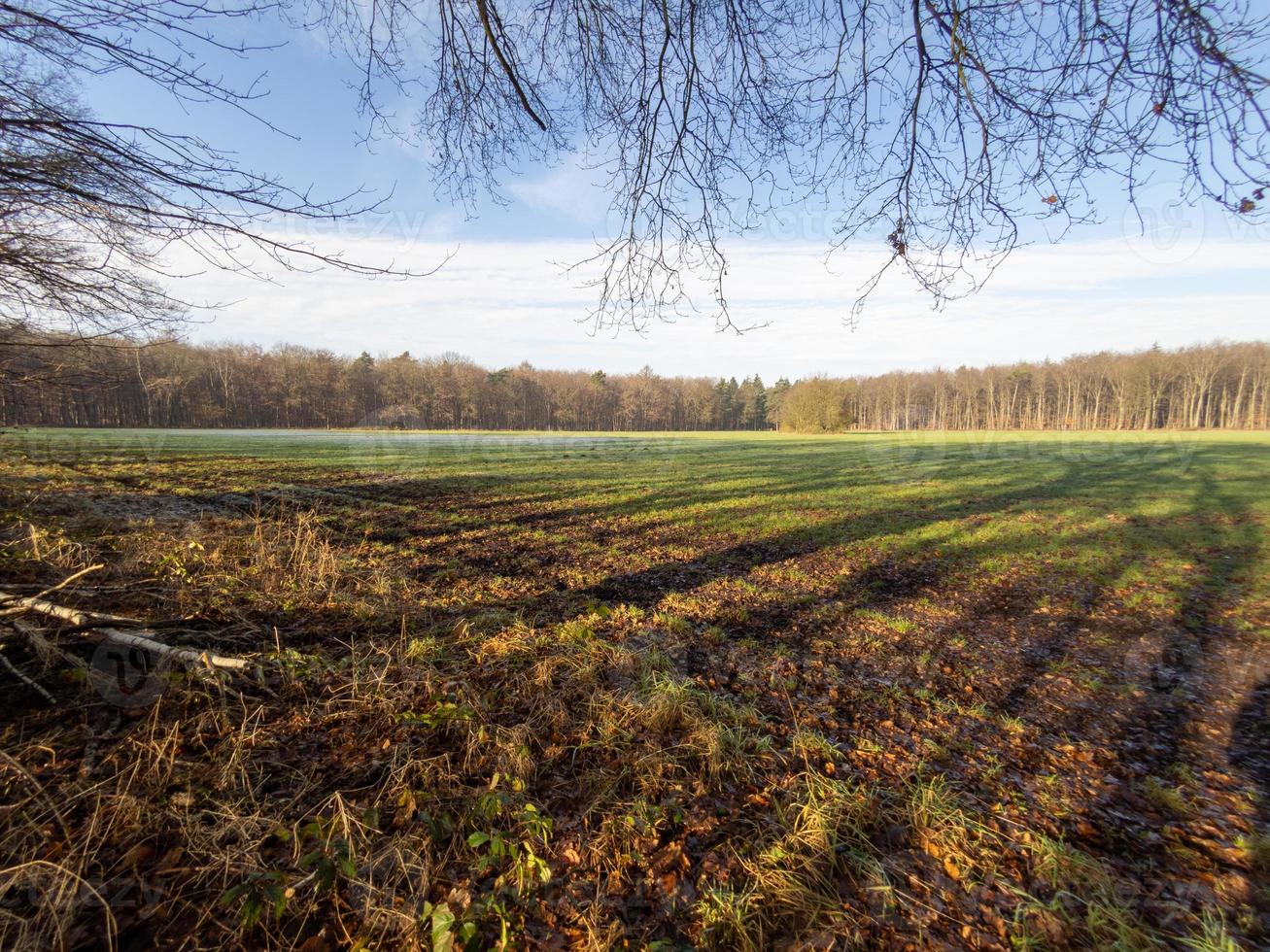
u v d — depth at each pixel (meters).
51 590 3.80
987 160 2.77
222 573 5.75
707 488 15.93
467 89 3.49
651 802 3.12
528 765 3.26
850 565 8.60
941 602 7.05
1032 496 15.05
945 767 3.65
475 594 6.52
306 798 2.93
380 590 6.05
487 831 2.75
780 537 10.34
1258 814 3.22
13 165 3.07
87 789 2.72
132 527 7.38
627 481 17.06
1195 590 7.61
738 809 3.12
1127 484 17.16
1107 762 3.76
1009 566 8.70
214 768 3.01
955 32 2.49
